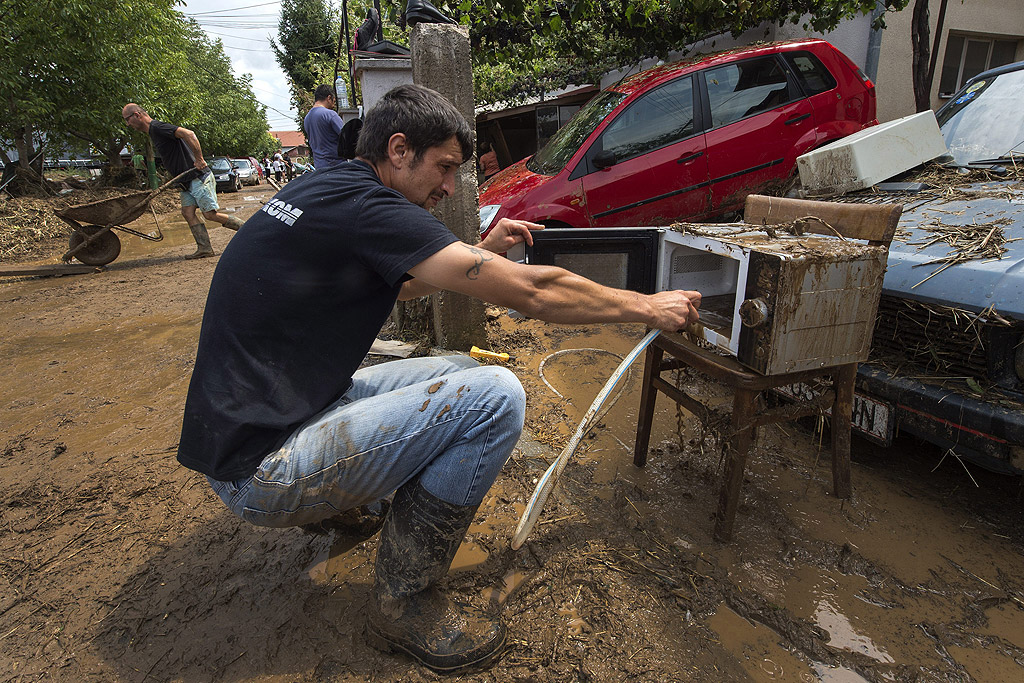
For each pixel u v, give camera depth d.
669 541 2.01
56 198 12.54
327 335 1.43
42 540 2.16
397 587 1.52
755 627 1.67
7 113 11.48
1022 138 2.94
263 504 1.40
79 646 1.68
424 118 1.41
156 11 13.15
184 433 1.41
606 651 1.60
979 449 1.85
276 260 1.36
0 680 1.58
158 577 1.95
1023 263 1.84
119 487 2.46
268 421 1.36
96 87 12.12
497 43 5.40
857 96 4.72
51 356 4.07
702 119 4.41
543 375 3.40
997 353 1.84
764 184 4.55
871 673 1.51
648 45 6.36
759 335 1.70
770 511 2.15
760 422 1.91
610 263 2.18
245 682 1.54
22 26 10.74
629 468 2.48
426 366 1.80
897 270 2.15
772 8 5.60
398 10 4.74
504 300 1.38
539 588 1.83
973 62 7.72
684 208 4.46
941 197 2.69
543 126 9.70
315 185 1.41
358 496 1.48
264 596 1.85
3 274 6.47
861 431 2.18
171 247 8.48
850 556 1.90
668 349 2.13
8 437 2.94
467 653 1.52
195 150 6.90
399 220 1.33
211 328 1.40
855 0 5.51
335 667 1.58
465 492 1.46
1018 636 1.62
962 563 1.89
